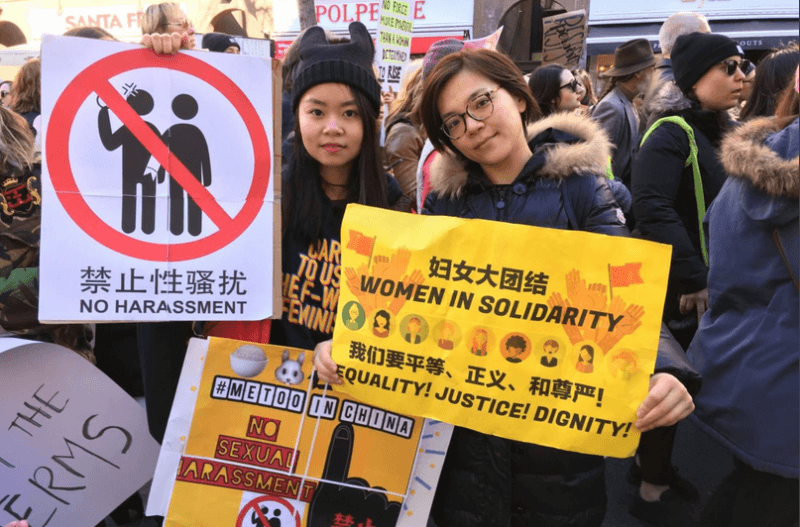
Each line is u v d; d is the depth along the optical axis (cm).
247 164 196
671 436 305
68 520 221
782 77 300
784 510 222
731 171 215
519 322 172
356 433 198
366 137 202
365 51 202
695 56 307
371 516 200
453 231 175
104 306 191
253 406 197
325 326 206
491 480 189
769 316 218
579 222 185
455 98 179
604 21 978
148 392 211
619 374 167
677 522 302
